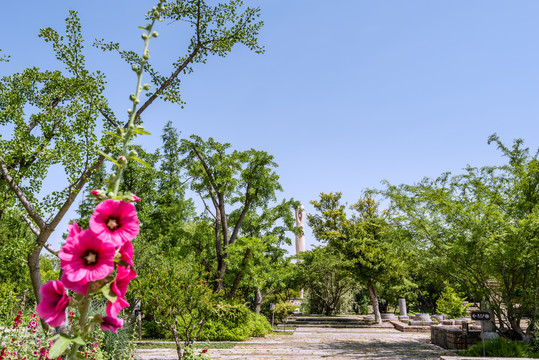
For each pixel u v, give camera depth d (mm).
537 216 13094
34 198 8312
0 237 12398
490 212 14031
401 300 34469
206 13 10164
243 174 21562
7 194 8438
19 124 8516
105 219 1608
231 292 21047
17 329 6668
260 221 23422
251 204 22781
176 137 27938
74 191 8156
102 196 1725
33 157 8594
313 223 34062
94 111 8555
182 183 22328
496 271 14523
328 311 38594
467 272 15430
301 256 34125
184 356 10258
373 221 29297
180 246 21953
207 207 22641
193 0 10016
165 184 26234
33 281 7887
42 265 28578
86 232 1550
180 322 18250
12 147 8117
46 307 1597
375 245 28859
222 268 20891
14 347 6336
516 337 14453
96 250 1553
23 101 9164
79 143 8398
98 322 1646
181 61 10336
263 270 21953
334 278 36031
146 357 12969
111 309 1618
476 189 16188
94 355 6484
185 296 10734
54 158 8281
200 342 17875
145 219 22859
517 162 16203
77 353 1665
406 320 30562
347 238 30312
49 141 8703
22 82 9148
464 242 14008
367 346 17672
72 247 1531
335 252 31359
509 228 13578
